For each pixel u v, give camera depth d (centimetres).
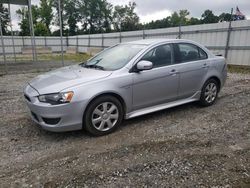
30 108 356
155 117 444
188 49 467
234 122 419
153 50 414
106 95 360
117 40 2116
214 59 505
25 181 254
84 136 363
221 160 293
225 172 268
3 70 1138
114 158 298
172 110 485
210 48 1294
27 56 2227
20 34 4453
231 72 1048
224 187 242
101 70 391
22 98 602
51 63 1494
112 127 373
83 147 328
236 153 311
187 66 449
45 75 413
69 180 255
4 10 3556
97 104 352
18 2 1438
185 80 449
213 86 509
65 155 307
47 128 338
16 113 476
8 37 2562
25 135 369
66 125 335
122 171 270
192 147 326
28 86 387
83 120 348
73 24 5984
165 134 368
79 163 287
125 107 383
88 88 342
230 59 1209
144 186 244
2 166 283
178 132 376
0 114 470
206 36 1305
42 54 2541
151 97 409
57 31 5722
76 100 332
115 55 432
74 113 335
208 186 244
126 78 373
